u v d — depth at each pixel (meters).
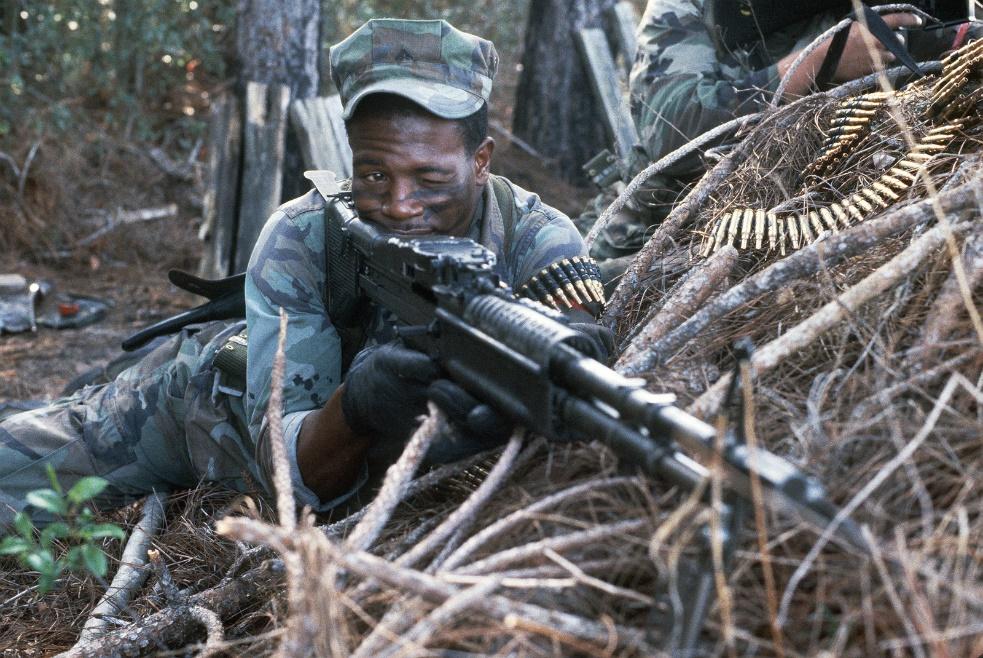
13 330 5.80
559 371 1.65
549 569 1.60
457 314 1.86
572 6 7.61
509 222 2.48
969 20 3.18
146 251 7.05
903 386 1.77
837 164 2.67
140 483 2.99
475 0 10.12
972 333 1.88
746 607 1.53
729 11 3.35
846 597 1.51
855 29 3.15
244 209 5.46
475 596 1.49
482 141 2.30
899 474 1.63
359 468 2.33
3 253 6.79
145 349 3.39
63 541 2.81
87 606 2.57
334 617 1.52
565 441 1.72
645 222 3.67
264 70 6.30
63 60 8.28
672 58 3.47
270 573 2.15
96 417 2.96
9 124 7.35
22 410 3.35
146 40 8.15
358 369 2.09
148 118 8.32
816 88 3.09
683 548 1.54
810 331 1.89
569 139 7.76
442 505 2.09
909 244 2.11
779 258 2.45
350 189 2.47
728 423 1.72
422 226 2.22
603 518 1.74
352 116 2.19
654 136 3.51
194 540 2.67
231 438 2.76
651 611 1.51
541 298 2.41
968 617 1.42
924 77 2.85
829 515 1.37
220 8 8.58
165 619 2.18
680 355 2.13
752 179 2.81
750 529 1.58
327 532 2.10
